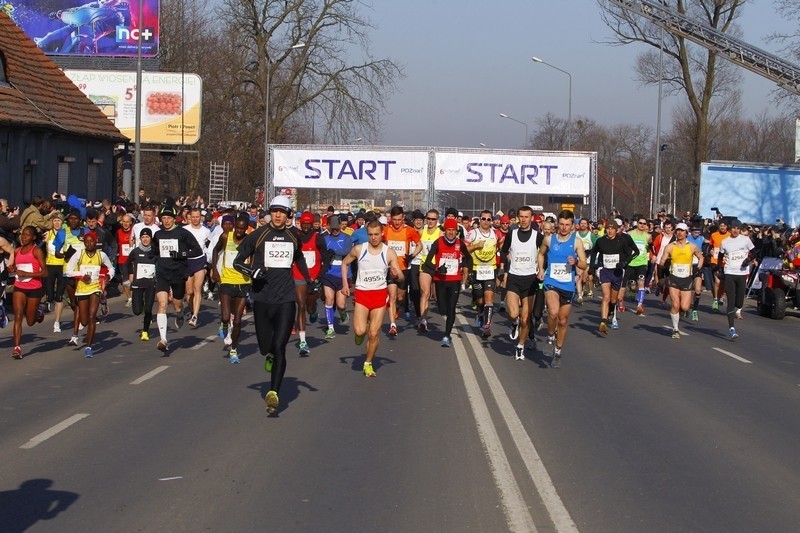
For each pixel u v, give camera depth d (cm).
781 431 872
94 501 617
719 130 7150
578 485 670
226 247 1261
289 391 1032
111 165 3466
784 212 3631
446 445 781
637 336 1655
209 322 1734
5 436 802
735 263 1680
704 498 644
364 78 4791
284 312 920
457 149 2970
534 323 1420
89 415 891
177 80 4103
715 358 1387
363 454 748
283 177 3005
